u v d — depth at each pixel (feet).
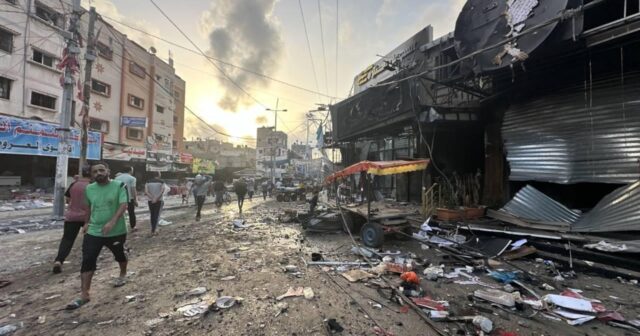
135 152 77.41
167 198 72.02
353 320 11.19
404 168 25.00
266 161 189.16
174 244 23.72
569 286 14.78
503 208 26.73
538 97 27.12
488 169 32.53
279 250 22.24
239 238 26.55
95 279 15.25
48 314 11.32
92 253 12.51
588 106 23.41
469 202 31.65
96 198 12.94
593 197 25.50
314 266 18.20
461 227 24.47
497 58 23.40
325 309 12.14
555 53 22.08
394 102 39.93
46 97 60.54
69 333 9.96
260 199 79.00
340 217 29.55
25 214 38.27
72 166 65.16
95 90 74.43
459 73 29.40
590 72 23.31
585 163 23.38
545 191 28.43
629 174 20.95
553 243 19.48
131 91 86.63
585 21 22.76
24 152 49.49
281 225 34.42
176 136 116.06
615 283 15.10
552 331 10.48
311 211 36.94
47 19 60.34
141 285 14.51
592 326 10.89
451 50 31.45
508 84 29.27
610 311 11.79
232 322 10.93
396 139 50.80
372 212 26.99
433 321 11.10
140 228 30.71
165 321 10.89
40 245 22.31
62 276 15.60
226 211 48.47
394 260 19.35
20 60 55.21
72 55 34.78
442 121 33.42
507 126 30.14
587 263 16.87
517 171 28.66
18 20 54.60
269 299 13.08
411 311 12.01
